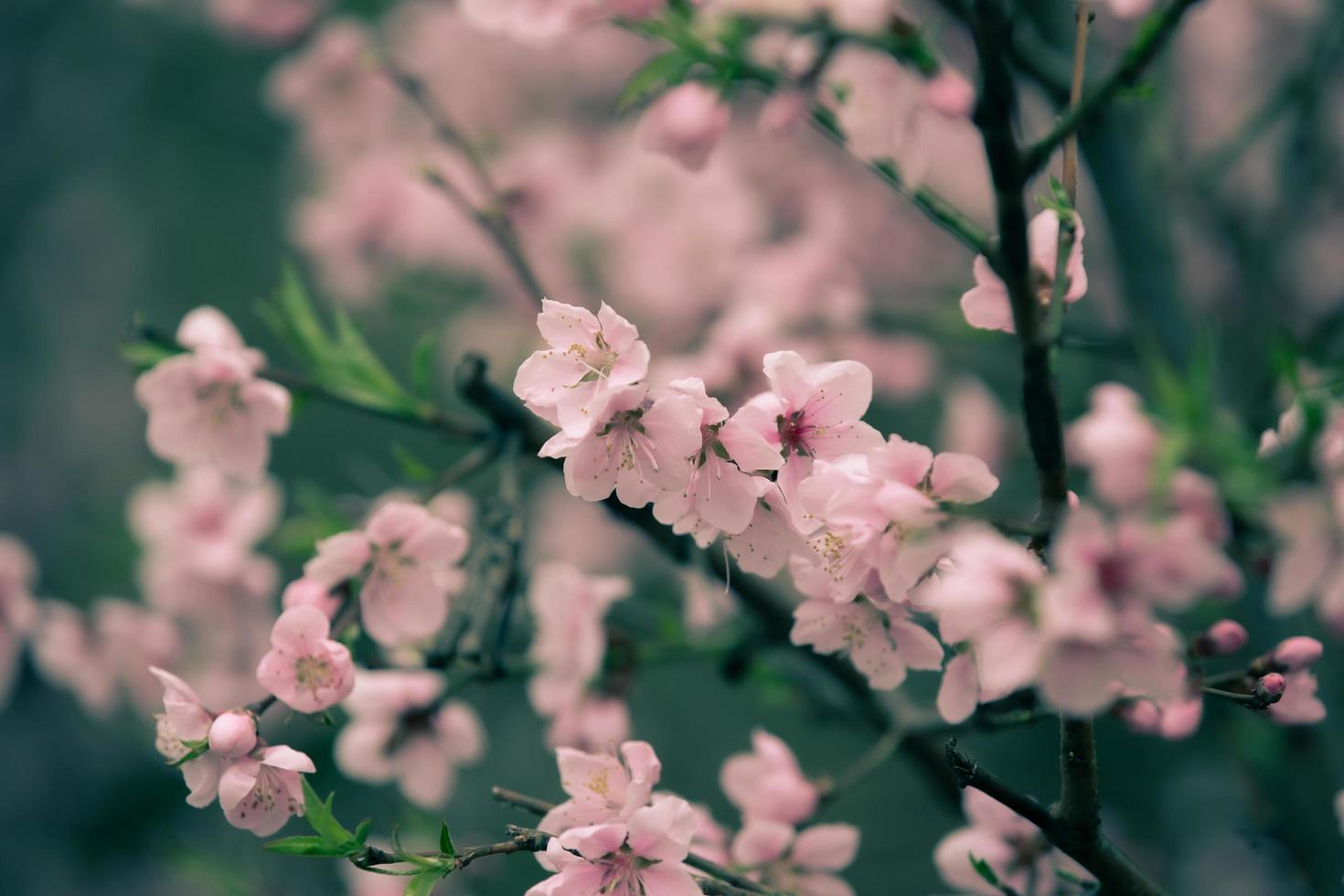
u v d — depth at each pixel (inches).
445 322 70.9
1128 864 37.0
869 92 39.2
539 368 36.6
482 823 82.8
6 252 101.8
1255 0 68.2
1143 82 37.3
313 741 54.9
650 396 36.3
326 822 36.8
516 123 77.3
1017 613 34.6
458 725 43.4
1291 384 39.8
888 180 38.8
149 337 42.4
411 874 36.8
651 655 44.1
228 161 101.0
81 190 102.3
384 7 71.2
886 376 60.0
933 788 43.5
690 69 40.3
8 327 102.1
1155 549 34.3
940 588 34.7
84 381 103.2
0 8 97.8
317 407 96.0
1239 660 46.2
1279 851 44.8
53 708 82.9
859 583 36.6
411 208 64.4
